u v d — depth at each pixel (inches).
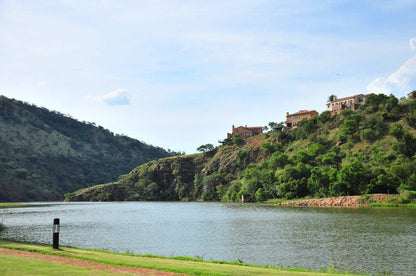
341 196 5846.5
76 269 911.0
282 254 1884.8
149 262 1127.6
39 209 6889.8
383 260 1701.5
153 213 5329.7
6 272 836.6
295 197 7017.7
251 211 5118.1
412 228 2741.1
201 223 3587.6
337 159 7209.6
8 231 3061.0
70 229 3221.0
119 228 3257.9
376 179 5723.4
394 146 6712.6
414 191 5226.4
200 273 933.2
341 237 2411.4
